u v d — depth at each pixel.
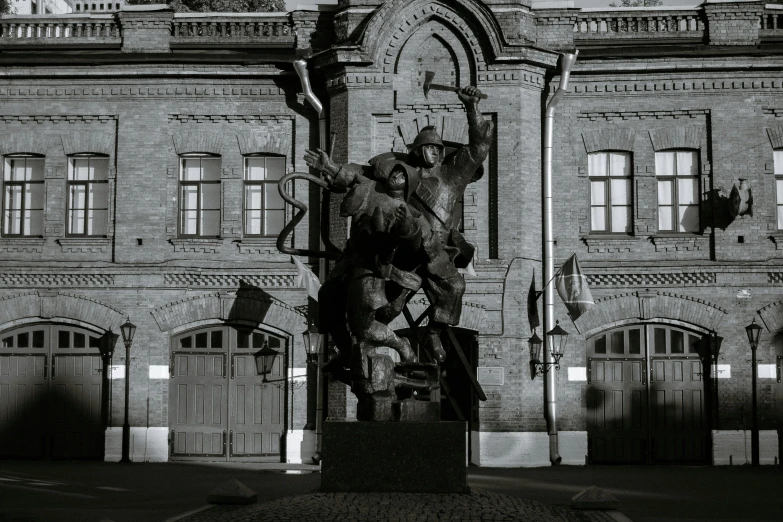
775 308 31.00
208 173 32.19
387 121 30.70
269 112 32.00
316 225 31.69
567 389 30.75
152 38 32.22
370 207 17.03
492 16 30.36
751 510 19.50
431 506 15.03
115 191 31.94
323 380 31.12
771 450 30.56
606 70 31.33
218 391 31.64
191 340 31.83
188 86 32.00
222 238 31.78
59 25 32.69
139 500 20.69
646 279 31.17
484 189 30.67
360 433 16.00
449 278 17.17
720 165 31.38
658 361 31.30
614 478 25.69
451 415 31.08
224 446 31.47
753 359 29.89
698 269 31.02
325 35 31.98
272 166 32.16
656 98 31.53
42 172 32.38
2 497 21.20
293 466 29.55
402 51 30.91
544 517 15.24
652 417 31.16
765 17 31.97
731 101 31.45
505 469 28.64
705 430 31.09
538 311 30.58
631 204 31.58
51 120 32.19
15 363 31.84
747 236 31.20
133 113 32.06
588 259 31.30
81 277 31.61
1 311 31.67
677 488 23.33
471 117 17.78
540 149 31.06
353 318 16.73
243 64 31.67
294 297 31.56
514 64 30.53
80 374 31.69
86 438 31.52
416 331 17.88
